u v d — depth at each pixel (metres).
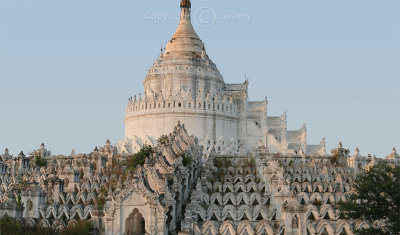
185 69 125.81
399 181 45.56
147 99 120.50
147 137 114.69
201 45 137.50
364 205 45.66
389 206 45.69
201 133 117.25
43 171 75.62
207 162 74.56
